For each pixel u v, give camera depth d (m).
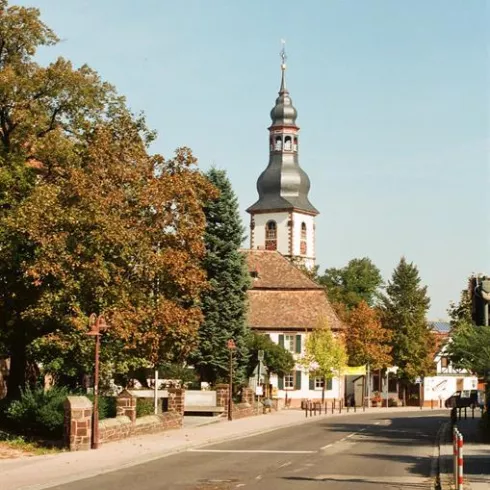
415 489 19.61
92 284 33.50
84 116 39.41
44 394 32.81
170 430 38.88
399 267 96.62
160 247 37.06
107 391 42.81
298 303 86.19
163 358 38.94
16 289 35.75
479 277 17.95
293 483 20.50
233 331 60.19
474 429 41.34
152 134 40.12
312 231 141.88
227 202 60.88
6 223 33.66
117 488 19.66
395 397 96.44
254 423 46.50
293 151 141.12
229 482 20.72
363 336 87.25
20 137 37.62
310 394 84.62
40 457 26.09
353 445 32.59
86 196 34.16
